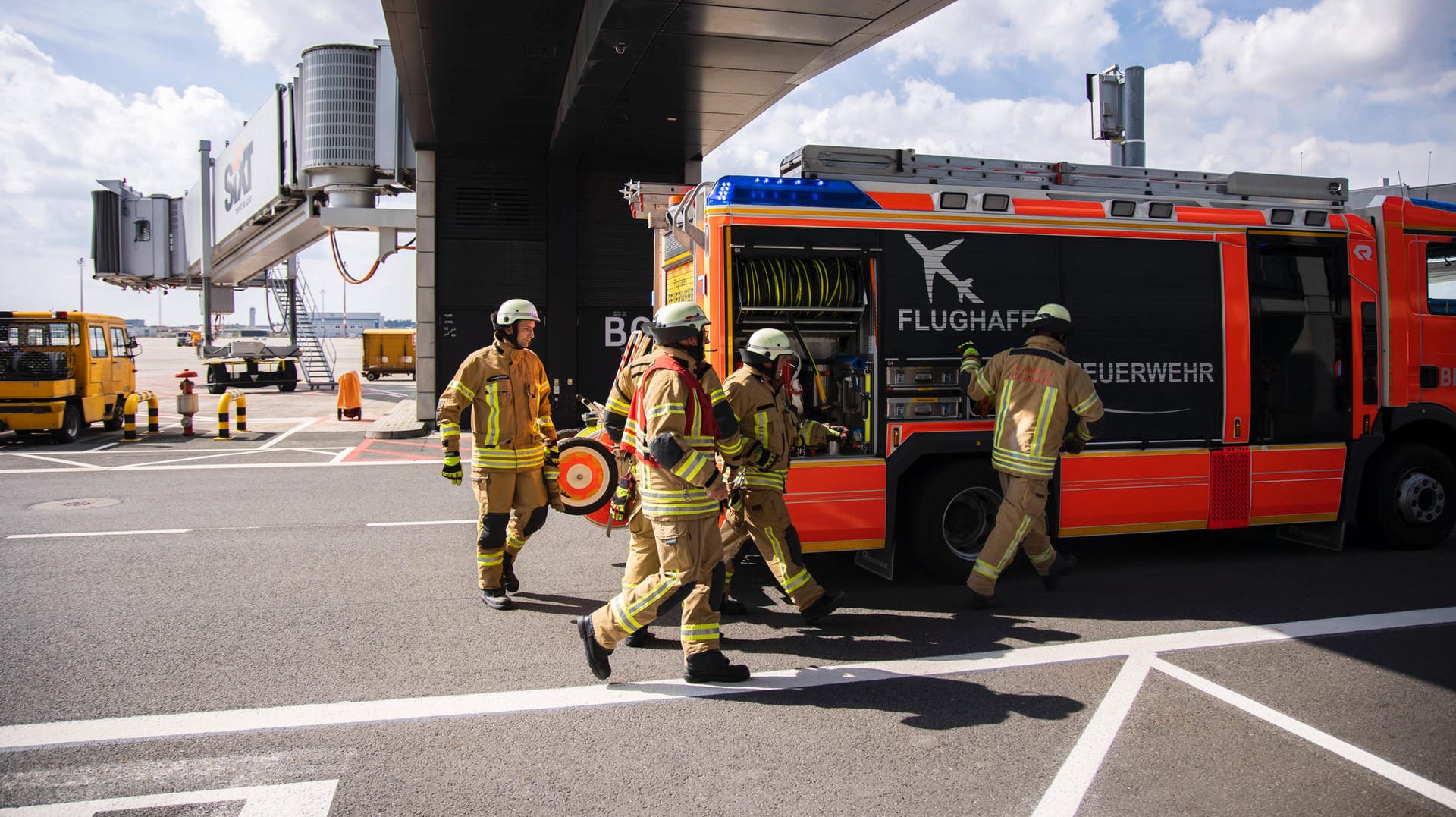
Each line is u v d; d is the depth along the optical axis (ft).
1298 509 21.91
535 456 18.63
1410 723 12.81
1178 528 20.93
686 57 36.86
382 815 10.27
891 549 19.47
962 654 15.67
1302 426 21.93
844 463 18.97
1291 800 10.68
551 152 52.90
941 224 19.54
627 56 36.70
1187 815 10.35
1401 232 22.89
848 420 20.13
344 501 30.40
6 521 26.68
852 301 19.52
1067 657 15.47
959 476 19.76
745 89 41.06
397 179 68.80
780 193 18.62
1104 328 20.52
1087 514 20.24
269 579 20.43
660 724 12.80
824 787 10.98
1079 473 20.15
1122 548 23.88
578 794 10.78
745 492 16.57
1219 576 20.84
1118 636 16.57
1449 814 10.37
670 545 13.74
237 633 16.67
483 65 40.93
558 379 54.70
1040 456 17.57
